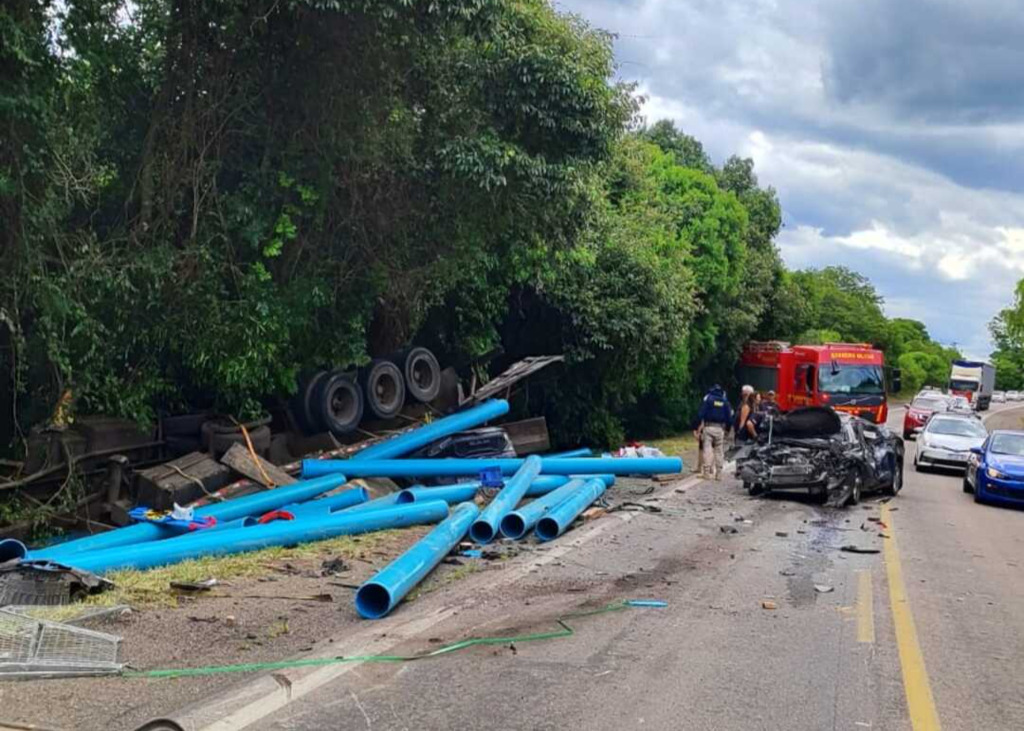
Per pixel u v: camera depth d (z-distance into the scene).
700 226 34.47
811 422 16.95
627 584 9.37
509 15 15.05
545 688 6.00
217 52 13.59
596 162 16.27
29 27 10.59
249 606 7.95
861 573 10.44
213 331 13.73
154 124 13.52
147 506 13.30
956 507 17.75
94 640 6.17
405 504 12.72
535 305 25.20
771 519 14.50
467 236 16.12
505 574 9.64
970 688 6.37
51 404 13.30
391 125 14.77
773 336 46.50
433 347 22.34
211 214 13.79
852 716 5.69
